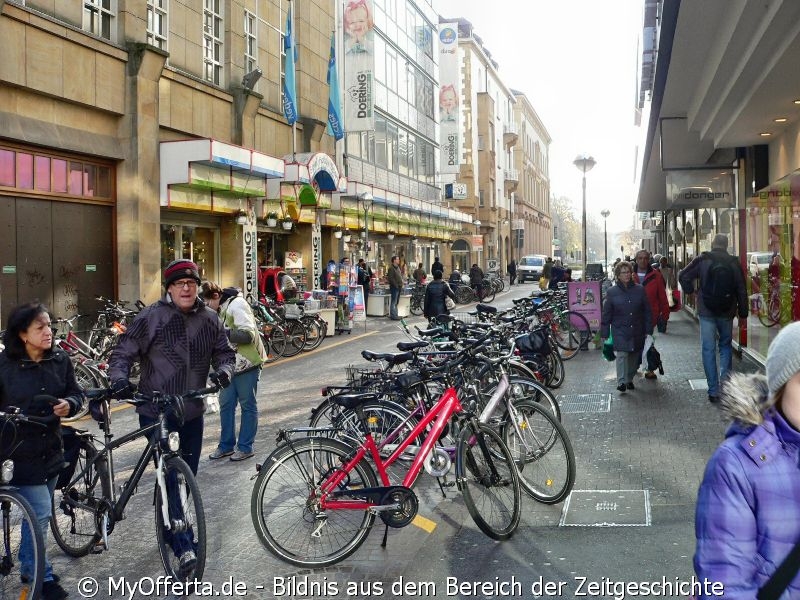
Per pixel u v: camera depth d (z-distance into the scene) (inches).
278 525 185.3
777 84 376.8
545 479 225.1
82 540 195.3
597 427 319.0
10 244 560.1
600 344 604.4
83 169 631.2
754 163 559.5
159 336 190.5
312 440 188.4
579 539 193.8
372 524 189.3
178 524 167.6
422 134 1617.9
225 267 845.8
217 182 733.3
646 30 545.3
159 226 692.7
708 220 745.6
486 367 232.1
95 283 643.5
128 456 285.6
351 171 1190.9
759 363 463.2
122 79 657.0
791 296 387.2
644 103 752.3
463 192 1779.0
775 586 76.7
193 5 776.3
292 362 582.2
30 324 171.9
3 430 164.1
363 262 1035.3
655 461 262.8
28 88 560.7
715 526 78.9
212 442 319.6
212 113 799.7
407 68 1509.6
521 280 2263.8
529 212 3415.4
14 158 560.7
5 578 160.1
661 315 547.2
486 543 195.3
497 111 2630.4
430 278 1706.4
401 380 220.4
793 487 77.6
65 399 172.7
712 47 405.4
